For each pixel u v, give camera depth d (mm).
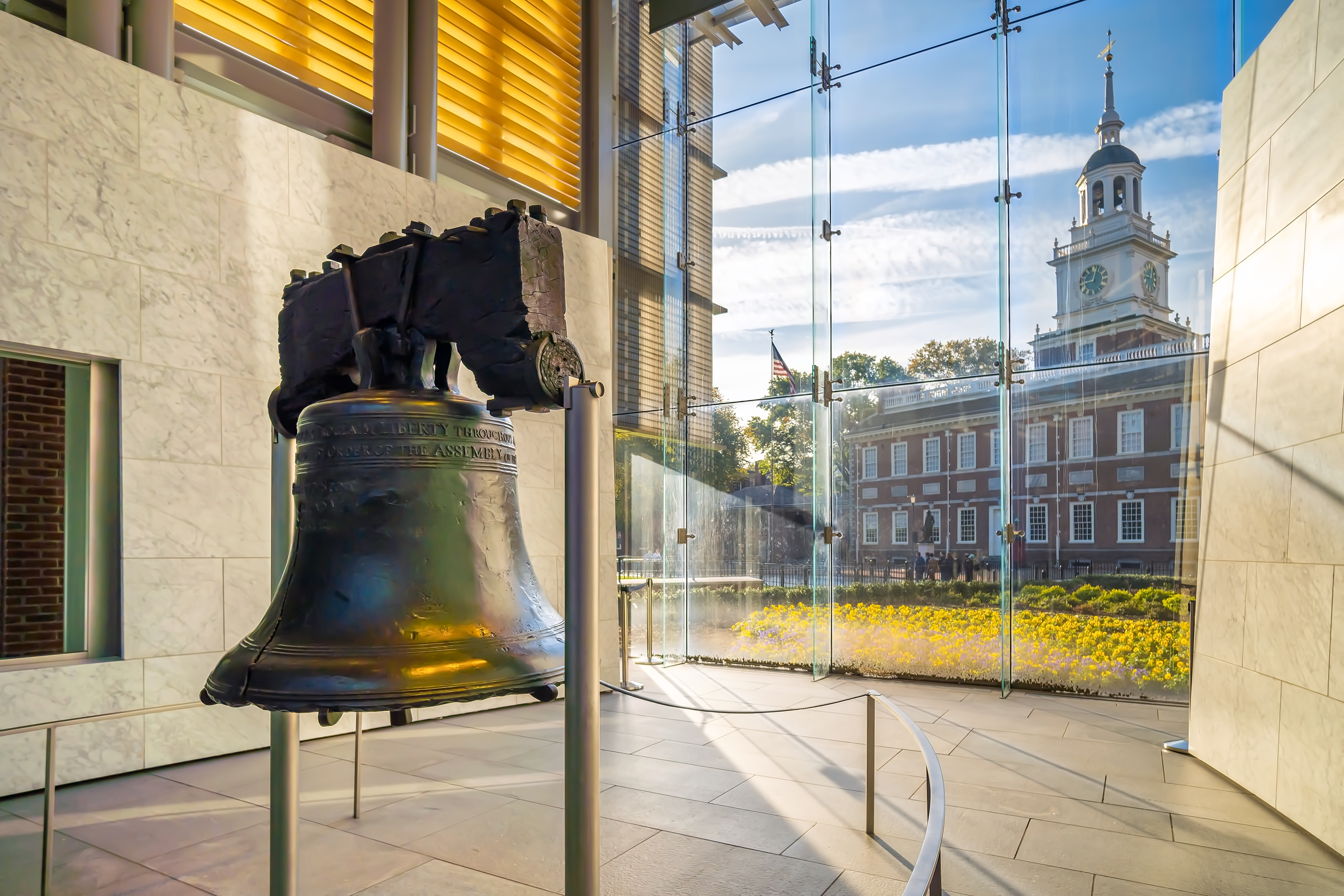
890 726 6414
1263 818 4324
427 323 1688
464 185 7711
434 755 5621
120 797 4621
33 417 5012
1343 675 3828
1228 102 5465
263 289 5852
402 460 1727
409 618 1636
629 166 10383
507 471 1934
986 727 6430
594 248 8438
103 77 5117
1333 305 4012
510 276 1548
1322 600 4023
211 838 4023
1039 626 7887
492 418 1883
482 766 5340
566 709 1501
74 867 3689
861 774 5164
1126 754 5621
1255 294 4906
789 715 6879
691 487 9930
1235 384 5148
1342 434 3889
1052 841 4008
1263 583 4648
